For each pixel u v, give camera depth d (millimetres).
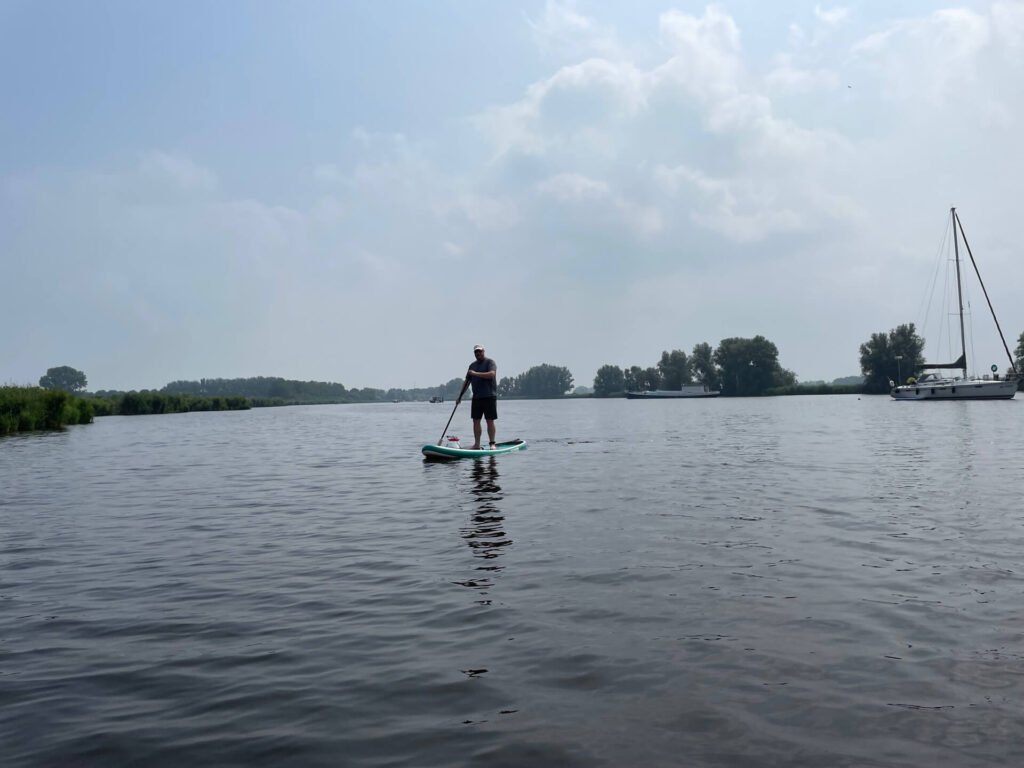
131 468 18391
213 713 4027
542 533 8648
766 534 8258
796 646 4762
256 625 5531
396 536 8805
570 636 5070
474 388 19016
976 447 19016
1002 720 3676
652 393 157000
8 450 25094
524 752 3488
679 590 6098
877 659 4504
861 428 29547
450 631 5262
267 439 31344
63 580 7008
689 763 3336
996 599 5637
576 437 26969
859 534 8133
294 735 3746
